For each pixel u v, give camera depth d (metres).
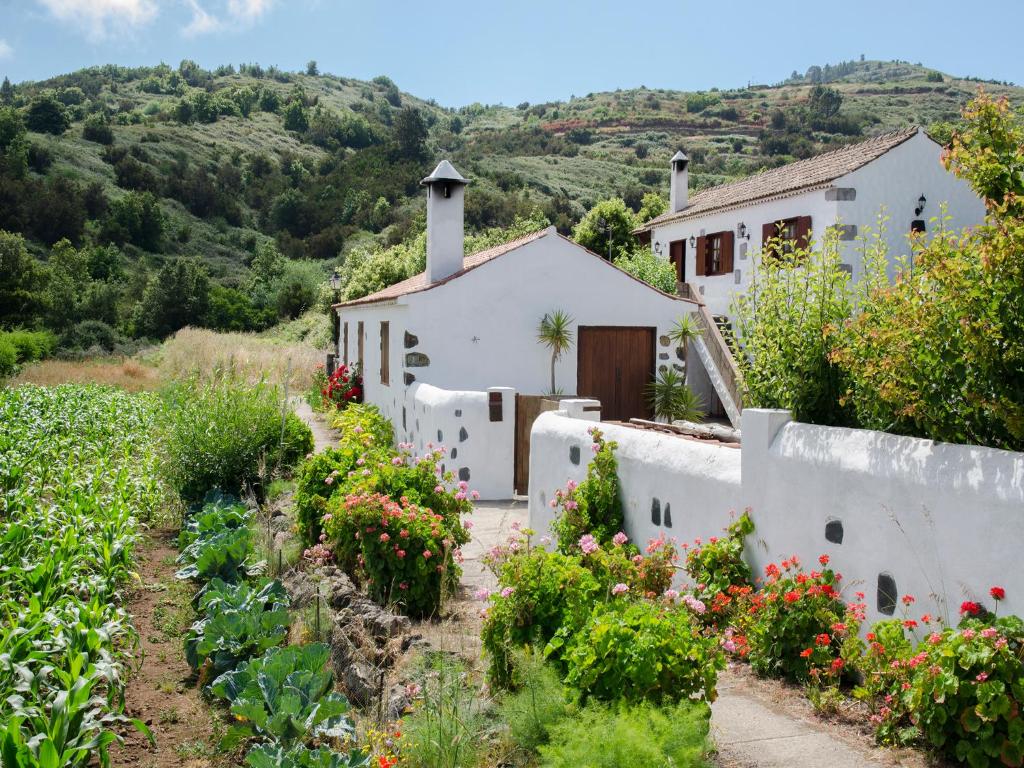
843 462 5.56
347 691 5.93
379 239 58.88
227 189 75.44
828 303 6.44
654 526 7.76
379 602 7.40
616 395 16.23
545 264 15.73
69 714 4.86
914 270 5.53
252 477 12.41
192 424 12.48
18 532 8.09
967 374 5.09
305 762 4.70
